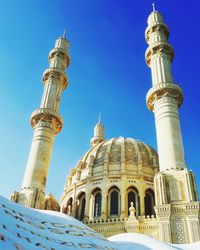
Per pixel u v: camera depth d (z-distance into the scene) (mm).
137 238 23781
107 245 19984
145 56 60469
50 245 15531
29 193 47906
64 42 71000
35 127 56969
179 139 46281
